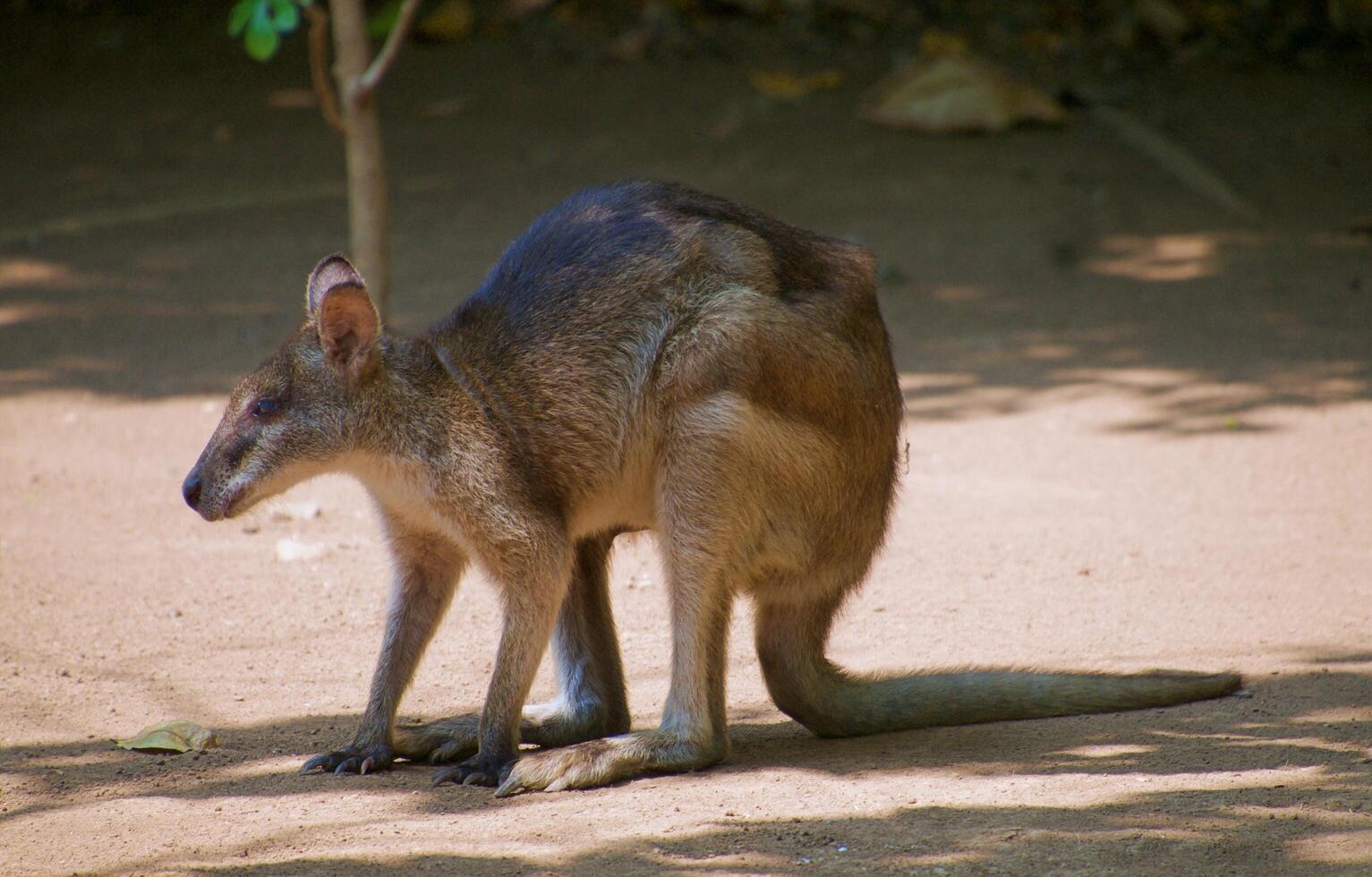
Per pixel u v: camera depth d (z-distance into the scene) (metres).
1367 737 7.92
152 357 15.83
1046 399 14.77
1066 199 20.22
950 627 9.99
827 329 8.01
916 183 20.64
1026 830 6.65
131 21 26.91
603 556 8.54
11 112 23.20
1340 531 11.61
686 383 7.75
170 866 6.41
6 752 7.90
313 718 8.52
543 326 7.91
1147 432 13.91
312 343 7.69
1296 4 27.02
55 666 9.20
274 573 11.00
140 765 7.76
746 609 10.70
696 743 7.75
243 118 23.09
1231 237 19.19
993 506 12.38
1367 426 13.81
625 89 24.11
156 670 9.19
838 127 22.67
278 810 7.14
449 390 7.65
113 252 18.75
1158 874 6.16
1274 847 6.39
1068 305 17.31
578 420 7.83
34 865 6.44
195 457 13.44
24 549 11.32
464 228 19.19
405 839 6.71
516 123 22.86
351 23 14.73
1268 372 15.21
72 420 14.23
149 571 10.95
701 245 7.97
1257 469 12.97
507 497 7.58
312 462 7.62
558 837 6.73
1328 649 9.41
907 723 8.53
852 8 26.88
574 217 8.28
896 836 6.64
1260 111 23.44
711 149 21.70
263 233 19.39
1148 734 8.14
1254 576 10.77
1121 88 23.98
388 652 7.93
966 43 25.89
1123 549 11.39
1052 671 8.66
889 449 8.47
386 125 22.89
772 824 6.84
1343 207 20.03
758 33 26.34
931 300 17.47
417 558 7.97
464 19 26.09
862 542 8.41
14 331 16.53
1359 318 16.66
